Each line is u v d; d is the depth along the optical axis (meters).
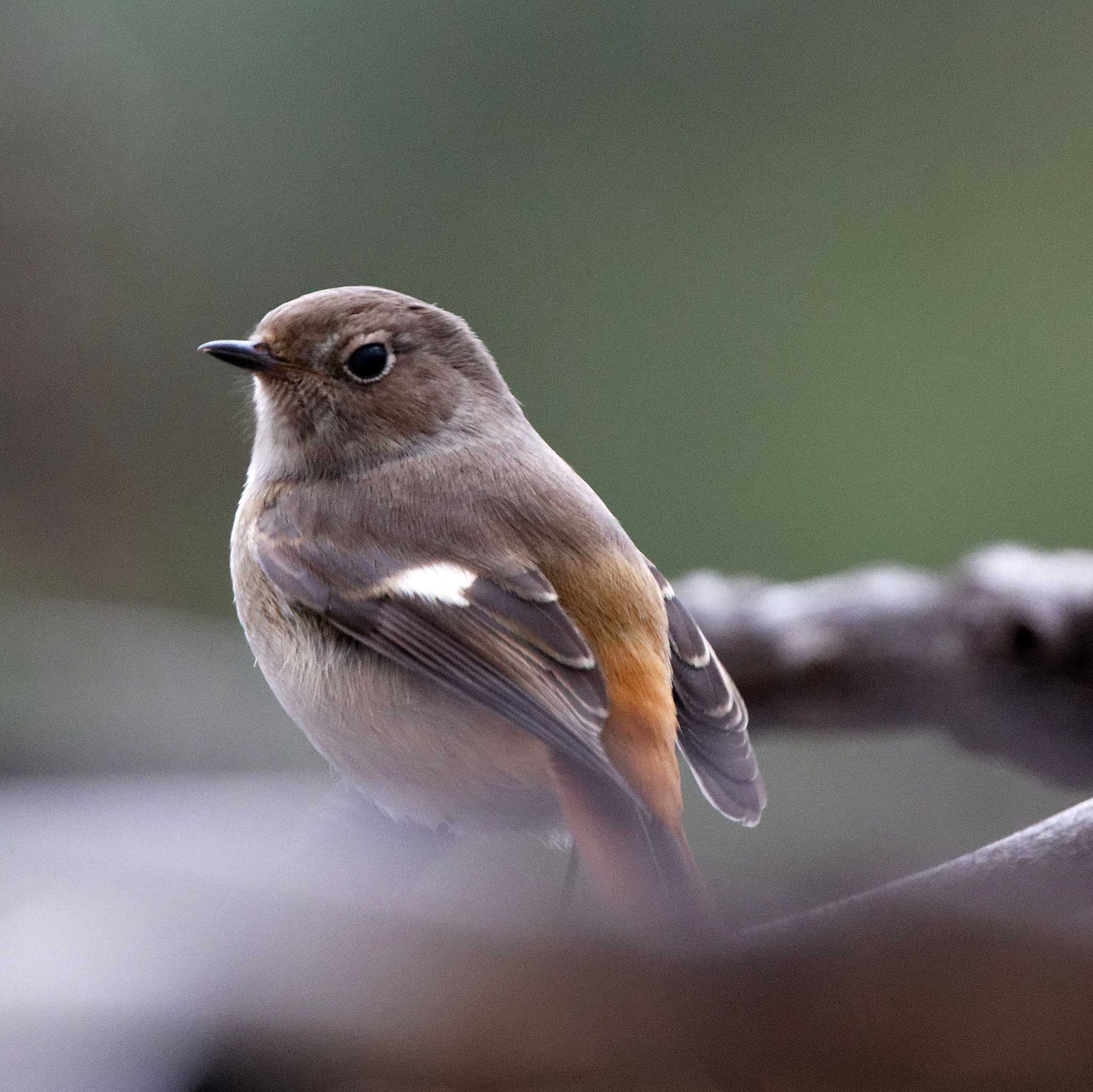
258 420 7.96
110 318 14.82
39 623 10.39
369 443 7.62
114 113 14.78
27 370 14.68
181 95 14.88
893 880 5.13
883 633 9.47
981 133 15.67
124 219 14.84
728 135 15.33
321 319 7.67
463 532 7.07
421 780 6.98
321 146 15.00
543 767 6.72
